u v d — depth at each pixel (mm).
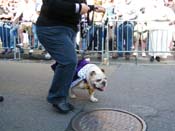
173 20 5578
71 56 2871
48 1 2775
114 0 5852
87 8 2834
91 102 3330
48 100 3086
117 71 4676
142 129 2707
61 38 2844
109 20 5430
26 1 5910
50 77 4312
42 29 2863
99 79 3180
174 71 4680
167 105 3264
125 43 5512
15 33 5734
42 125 2799
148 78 4281
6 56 5785
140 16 5680
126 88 3814
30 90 3738
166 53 5512
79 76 3238
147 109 3145
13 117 2959
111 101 3365
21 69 4797
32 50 5754
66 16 2836
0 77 4320
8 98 3457
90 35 5398
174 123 2848
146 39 5543
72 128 2736
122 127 2748
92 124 2809
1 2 6344
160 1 5711
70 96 3428
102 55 5344
